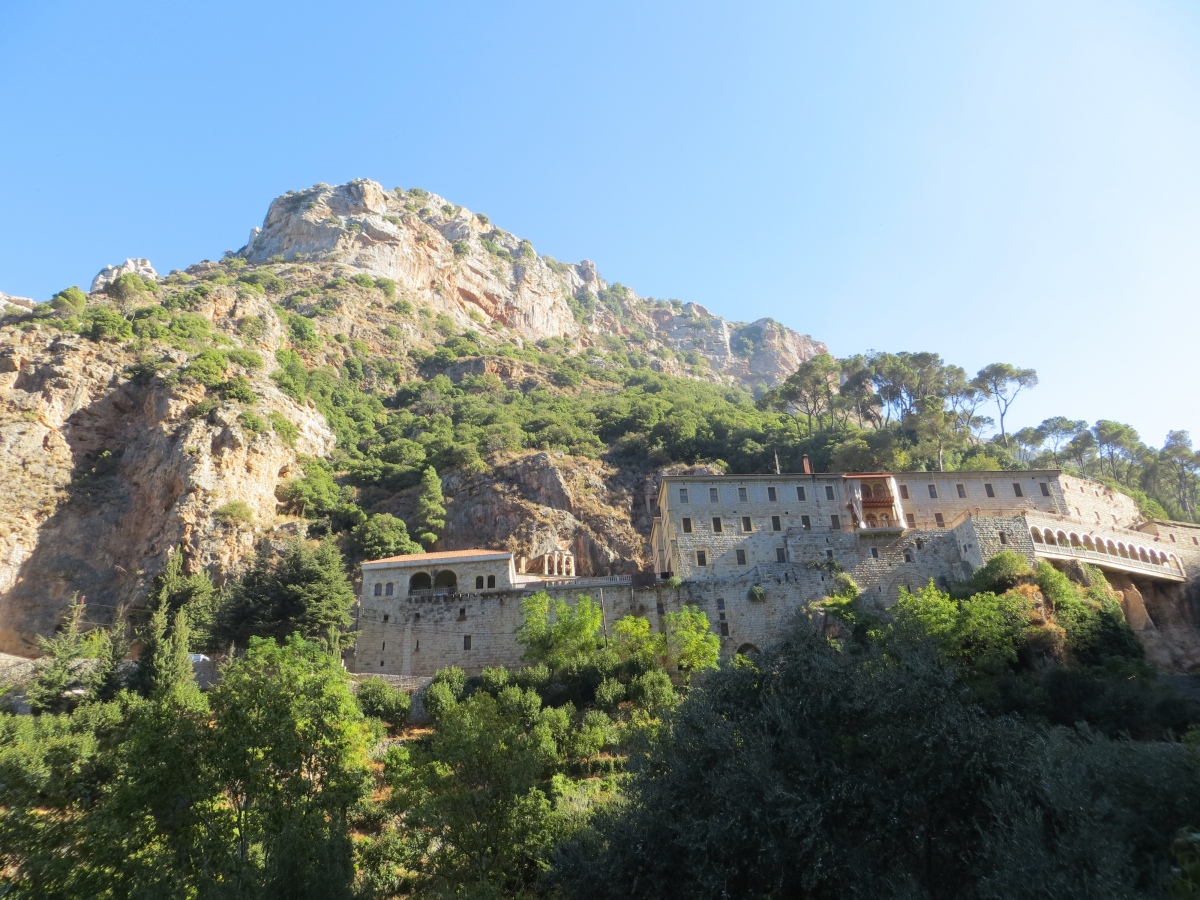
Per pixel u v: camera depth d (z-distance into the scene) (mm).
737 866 25156
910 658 29172
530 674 61156
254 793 32562
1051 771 24484
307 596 72188
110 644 60594
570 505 110438
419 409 166875
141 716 34406
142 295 163875
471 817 33406
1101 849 21344
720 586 74125
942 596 61594
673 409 147375
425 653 74312
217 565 91438
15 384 112188
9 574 93250
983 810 24969
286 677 38281
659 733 31875
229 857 29125
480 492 113562
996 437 134375
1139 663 55500
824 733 27812
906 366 126875
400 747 47250
